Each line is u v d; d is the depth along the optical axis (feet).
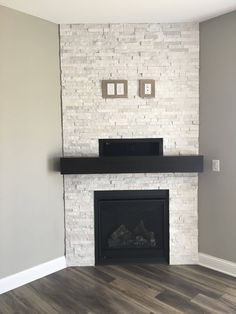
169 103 9.33
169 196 9.54
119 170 8.91
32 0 7.50
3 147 8.05
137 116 9.36
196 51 9.21
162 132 9.37
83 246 9.62
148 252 9.84
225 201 8.93
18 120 8.34
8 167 8.19
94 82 9.27
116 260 9.79
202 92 9.22
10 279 8.30
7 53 8.04
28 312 7.20
